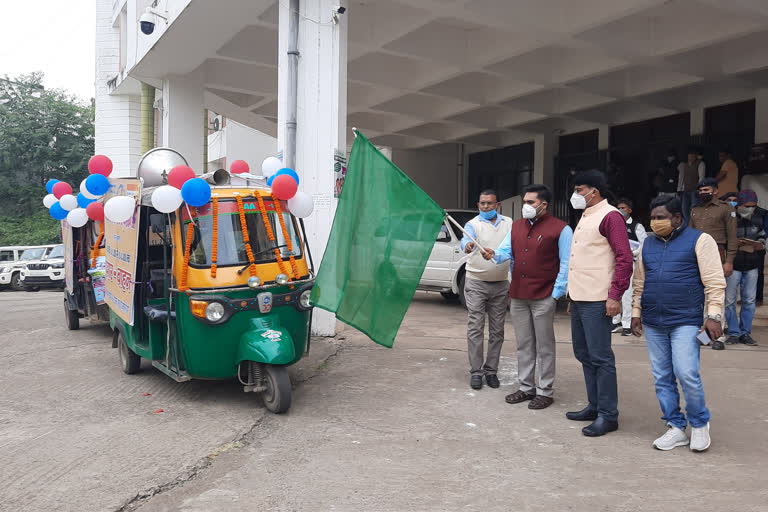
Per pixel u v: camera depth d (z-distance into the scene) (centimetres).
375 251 580
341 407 582
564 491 397
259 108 1828
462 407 579
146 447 482
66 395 637
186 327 571
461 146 2281
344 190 578
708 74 1195
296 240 643
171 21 1162
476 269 630
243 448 481
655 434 502
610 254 502
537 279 562
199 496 396
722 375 669
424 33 1198
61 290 2153
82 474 430
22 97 3588
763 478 411
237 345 572
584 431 501
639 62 1144
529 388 596
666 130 1573
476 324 637
